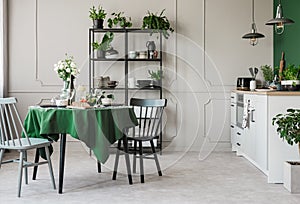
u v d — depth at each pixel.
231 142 6.00
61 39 6.04
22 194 3.63
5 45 5.87
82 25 6.05
